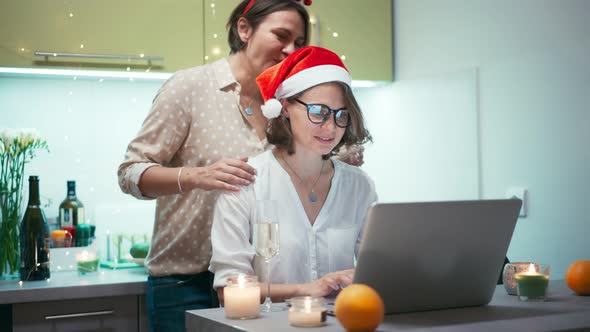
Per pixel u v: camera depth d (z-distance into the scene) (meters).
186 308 1.95
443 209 1.19
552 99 2.40
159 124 1.92
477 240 1.25
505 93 2.61
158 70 2.72
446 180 2.92
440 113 2.95
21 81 2.82
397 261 1.18
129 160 1.90
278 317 1.20
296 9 1.96
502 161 2.63
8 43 2.51
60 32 2.57
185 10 2.76
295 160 1.67
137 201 3.01
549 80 2.41
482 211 1.23
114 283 2.20
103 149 2.97
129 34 2.67
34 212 2.32
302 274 1.62
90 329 2.20
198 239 1.94
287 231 1.61
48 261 2.32
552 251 2.42
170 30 2.74
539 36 2.45
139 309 2.26
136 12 2.68
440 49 2.94
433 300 1.26
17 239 2.46
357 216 1.76
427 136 3.03
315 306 1.11
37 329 2.13
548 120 2.41
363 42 3.16
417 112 3.10
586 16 2.25
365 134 1.68
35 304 2.13
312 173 1.68
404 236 1.16
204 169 1.70
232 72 2.00
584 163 2.28
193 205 1.94
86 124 2.94
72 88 2.91
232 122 1.97
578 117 2.29
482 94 2.72
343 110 1.56
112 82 2.98
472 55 2.77
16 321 2.11
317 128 1.54
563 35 2.35
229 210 1.58
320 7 3.05
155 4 2.71
